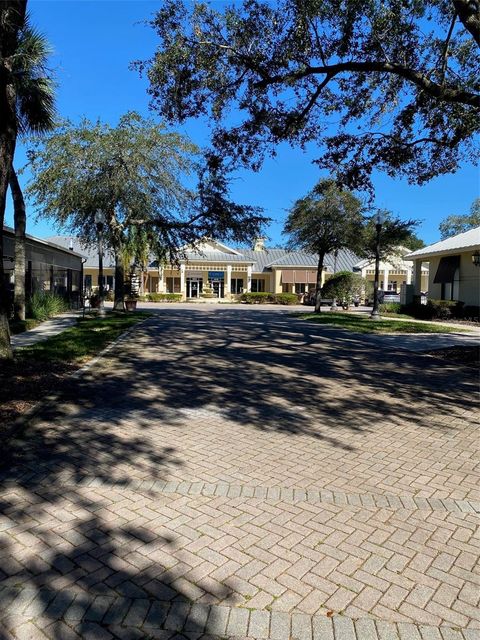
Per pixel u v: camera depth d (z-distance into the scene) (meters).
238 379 8.62
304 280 50.38
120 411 6.45
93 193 20.66
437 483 4.34
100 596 2.76
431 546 3.32
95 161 20.22
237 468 4.61
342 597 2.79
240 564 3.08
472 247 23.08
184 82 10.18
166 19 9.62
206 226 21.30
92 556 3.14
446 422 6.20
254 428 5.86
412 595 2.81
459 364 10.34
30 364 8.91
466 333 16.66
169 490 4.10
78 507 3.78
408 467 4.70
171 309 30.17
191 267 48.75
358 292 32.66
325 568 3.05
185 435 5.55
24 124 12.76
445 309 24.34
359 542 3.35
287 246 25.42
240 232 21.41
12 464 4.60
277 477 4.41
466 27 7.98
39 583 2.86
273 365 10.05
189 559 3.12
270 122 11.45
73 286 27.94
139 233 22.73
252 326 18.23
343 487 4.23
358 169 12.62
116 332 14.40
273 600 2.75
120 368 9.35
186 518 3.64
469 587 2.89
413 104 11.44
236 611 2.66
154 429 5.74
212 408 6.72
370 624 2.58
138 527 3.50
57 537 3.36
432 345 13.39
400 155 12.15
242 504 3.87
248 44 9.98
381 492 4.14
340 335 15.73
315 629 2.54
